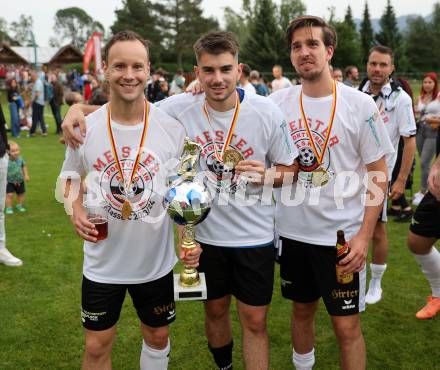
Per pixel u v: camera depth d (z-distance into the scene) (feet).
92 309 8.12
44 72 50.37
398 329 11.94
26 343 11.21
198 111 8.55
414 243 11.85
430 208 11.39
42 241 17.99
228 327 9.50
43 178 28.50
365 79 14.34
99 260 8.09
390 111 13.29
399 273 15.39
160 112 8.14
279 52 153.38
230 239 8.71
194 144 8.02
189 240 8.16
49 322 12.16
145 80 7.58
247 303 8.80
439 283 12.46
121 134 7.85
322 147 8.70
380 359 10.65
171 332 11.84
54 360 10.57
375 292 13.53
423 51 190.19
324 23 8.39
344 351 8.79
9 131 48.26
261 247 8.75
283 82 40.55
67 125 7.64
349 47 152.35
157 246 8.20
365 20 182.70
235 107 8.36
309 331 9.62
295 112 8.91
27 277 14.79
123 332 11.85
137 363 10.61
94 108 8.34
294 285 9.41
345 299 8.67
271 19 154.92
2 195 15.33
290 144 8.62
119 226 7.99
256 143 8.44
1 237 15.61
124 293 8.45
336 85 8.73
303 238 9.02
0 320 12.19
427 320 12.37
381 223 12.94
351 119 8.54
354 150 8.74
